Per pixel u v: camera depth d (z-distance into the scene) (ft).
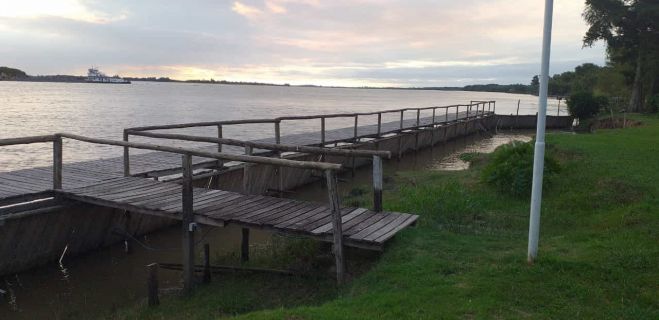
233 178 39.83
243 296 20.98
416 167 64.44
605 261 18.17
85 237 28.99
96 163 37.19
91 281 25.09
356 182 51.31
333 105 267.59
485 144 97.35
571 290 15.69
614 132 66.90
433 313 14.32
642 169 36.29
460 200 30.73
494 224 27.53
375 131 70.44
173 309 20.34
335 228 19.97
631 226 24.18
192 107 196.24
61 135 27.43
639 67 123.54
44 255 27.02
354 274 20.98
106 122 115.75
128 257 28.73
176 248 30.48
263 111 183.52
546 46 16.47
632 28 121.80
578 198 30.78
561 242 21.93
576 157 43.06
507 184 33.86
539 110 17.29
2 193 26.07
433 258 19.52
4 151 69.05
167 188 28.58
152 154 42.52
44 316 21.06
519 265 17.94
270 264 24.63
